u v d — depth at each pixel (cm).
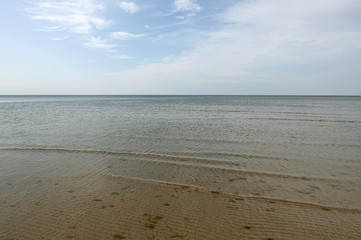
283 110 3484
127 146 1099
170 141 1216
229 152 998
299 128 1662
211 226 450
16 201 548
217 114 2808
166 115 2677
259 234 426
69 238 410
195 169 781
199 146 1107
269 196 579
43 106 4641
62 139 1254
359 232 429
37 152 984
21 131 1504
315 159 898
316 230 437
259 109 3741
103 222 461
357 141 1220
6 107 4259
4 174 725
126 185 645
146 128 1658
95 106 4672
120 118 2328
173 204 537
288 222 464
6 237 412
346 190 613
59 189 617
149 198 567
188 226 449
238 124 1878
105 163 839
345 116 2486
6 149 1033
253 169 782
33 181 671
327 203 541
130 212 500
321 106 4622
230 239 411
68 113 2922
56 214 490
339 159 897
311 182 669
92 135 1375
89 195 582
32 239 407
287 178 700
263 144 1152
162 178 698
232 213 498
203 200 558
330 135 1390
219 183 662
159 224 455
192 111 3309
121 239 408
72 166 805
